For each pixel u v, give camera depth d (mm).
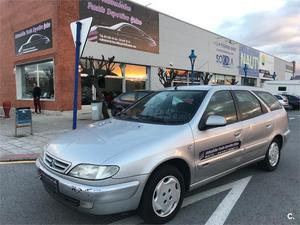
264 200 4594
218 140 4508
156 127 4180
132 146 3605
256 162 5688
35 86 17875
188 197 4668
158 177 3668
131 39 20734
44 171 3766
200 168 4227
